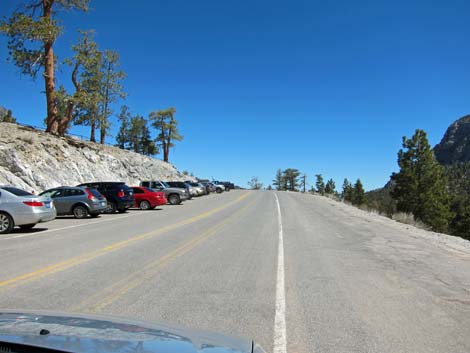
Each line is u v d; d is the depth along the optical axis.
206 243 12.78
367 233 16.56
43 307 6.09
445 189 54.12
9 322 2.93
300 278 8.40
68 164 33.44
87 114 49.22
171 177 62.47
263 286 7.67
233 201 38.06
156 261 9.79
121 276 8.20
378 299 6.96
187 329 3.14
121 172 44.09
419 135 53.31
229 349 2.64
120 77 51.06
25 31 34.69
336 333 5.32
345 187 121.19
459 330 5.52
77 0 37.19
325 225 19.31
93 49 40.41
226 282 7.91
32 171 28.19
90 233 14.88
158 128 80.25
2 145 28.17
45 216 15.29
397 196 54.22
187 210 27.25
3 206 14.62
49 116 39.31
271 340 5.02
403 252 11.99
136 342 2.58
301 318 5.90
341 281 8.21
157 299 6.65
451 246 13.85
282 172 174.38
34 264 9.24
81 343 2.48
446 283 8.20
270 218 22.17
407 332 5.41
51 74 38.66
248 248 12.05
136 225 17.75
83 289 7.17
